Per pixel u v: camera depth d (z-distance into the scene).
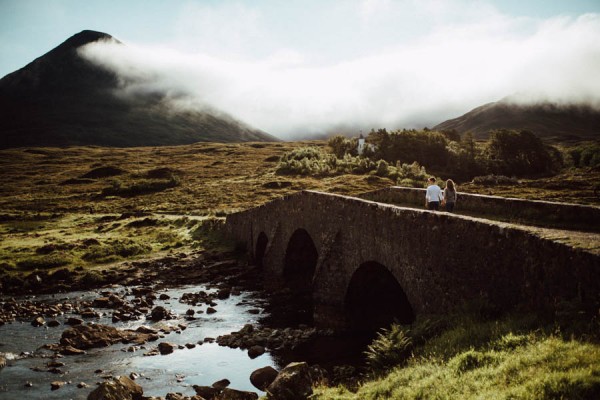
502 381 7.23
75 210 79.31
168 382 15.77
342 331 20.66
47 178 124.44
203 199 82.12
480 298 11.45
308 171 106.06
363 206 19.16
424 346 11.03
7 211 78.25
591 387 6.11
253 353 18.34
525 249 10.02
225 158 150.12
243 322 23.41
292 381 11.02
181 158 156.25
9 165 149.62
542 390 6.44
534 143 119.94
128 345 20.09
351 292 21.02
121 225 57.19
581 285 8.36
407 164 111.06
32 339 21.22
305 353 17.98
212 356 18.38
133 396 14.13
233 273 36.47
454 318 11.77
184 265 38.47
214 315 24.97
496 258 10.99
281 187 89.69
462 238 12.32
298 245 31.19
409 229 15.13
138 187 98.38
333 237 22.39
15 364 17.84
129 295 30.75
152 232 51.94
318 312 22.44
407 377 9.27
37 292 32.00
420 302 14.37
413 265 14.84
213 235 48.72
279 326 22.47
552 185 66.31
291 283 31.73
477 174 112.44
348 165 109.56
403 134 128.25
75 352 19.11
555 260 9.09
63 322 24.34
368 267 19.78
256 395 13.12
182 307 27.03
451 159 117.75
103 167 128.62
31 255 40.25
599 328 7.52
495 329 9.51
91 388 15.38
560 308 8.53
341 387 10.92
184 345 19.81
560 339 7.71
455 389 7.70
